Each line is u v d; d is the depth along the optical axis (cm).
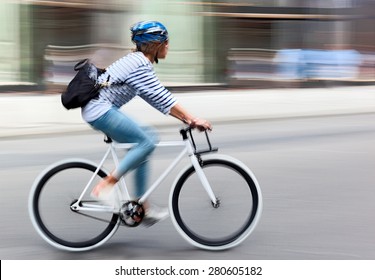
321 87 3231
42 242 912
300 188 1224
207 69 3203
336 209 1080
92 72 838
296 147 1681
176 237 938
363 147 1689
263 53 3297
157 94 833
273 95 2620
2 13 2725
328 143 1752
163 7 3064
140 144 842
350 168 1413
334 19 3434
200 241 878
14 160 1504
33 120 2067
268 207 1088
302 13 3359
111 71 836
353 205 1107
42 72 2777
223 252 874
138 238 933
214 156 873
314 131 1986
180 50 3136
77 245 876
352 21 3497
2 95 2405
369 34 3512
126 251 878
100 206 868
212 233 881
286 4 3331
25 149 1656
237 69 3253
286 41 3338
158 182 870
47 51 2789
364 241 916
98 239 879
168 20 3089
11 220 1010
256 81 3266
